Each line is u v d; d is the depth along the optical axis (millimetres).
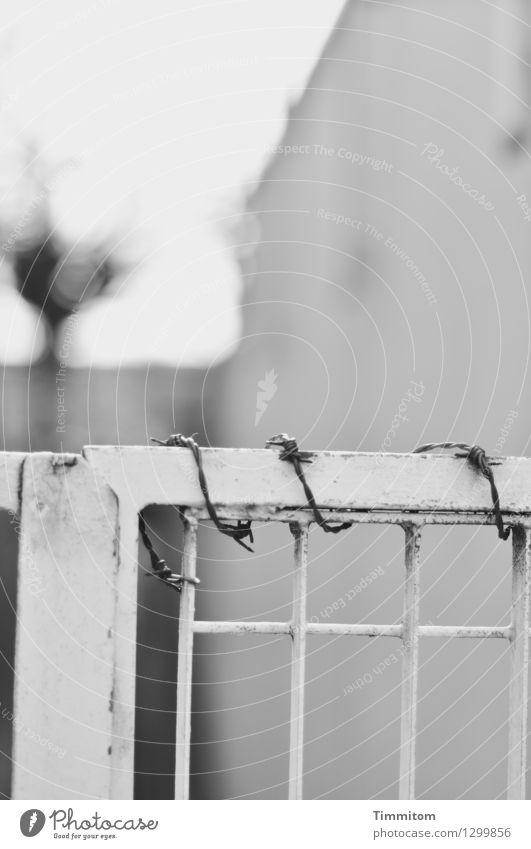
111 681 1175
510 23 3076
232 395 5883
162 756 5621
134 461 1177
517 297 2975
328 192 4555
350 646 4180
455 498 1217
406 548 1247
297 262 5133
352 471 1203
